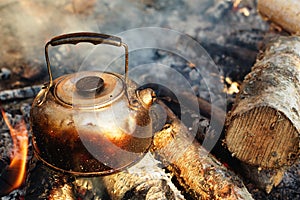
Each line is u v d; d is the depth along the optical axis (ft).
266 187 3.24
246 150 3.10
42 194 2.93
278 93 3.08
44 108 2.76
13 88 4.25
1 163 3.48
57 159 2.75
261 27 5.07
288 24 4.22
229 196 2.89
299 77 3.33
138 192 2.90
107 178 2.98
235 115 3.03
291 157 3.02
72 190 2.99
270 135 2.99
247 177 3.30
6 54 4.59
